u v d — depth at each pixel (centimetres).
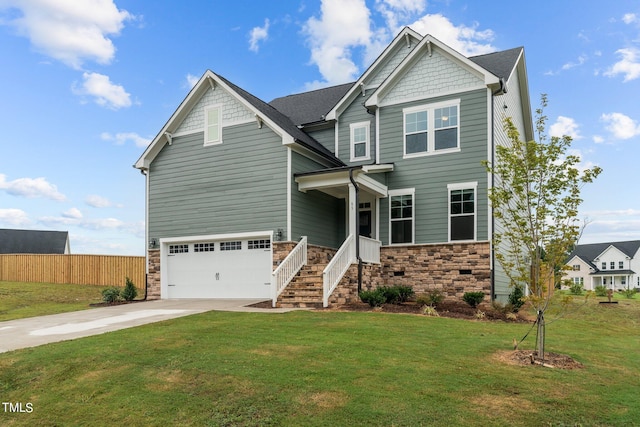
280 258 1606
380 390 608
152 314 1309
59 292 2236
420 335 922
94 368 736
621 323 1423
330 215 1844
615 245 5841
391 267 1675
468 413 545
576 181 781
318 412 552
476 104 1591
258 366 708
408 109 1705
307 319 1108
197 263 1816
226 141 1766
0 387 687
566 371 719
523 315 1338
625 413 556
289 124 1880
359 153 1869
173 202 1862
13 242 4338
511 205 1623
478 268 1532
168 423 548
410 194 1673
